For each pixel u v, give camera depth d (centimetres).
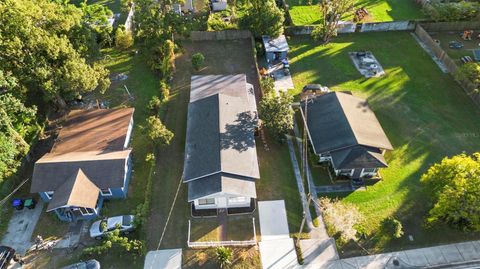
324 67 6053
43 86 4491
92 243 3753
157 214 3981
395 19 7188
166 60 5694
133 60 6191
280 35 6341
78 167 3997
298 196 4156
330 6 6288
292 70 5991
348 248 3688
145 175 4394
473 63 5453
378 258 3609
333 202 4044
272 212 4000
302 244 3722
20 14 4028
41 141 4788
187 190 4219
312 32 6581
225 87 5225
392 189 4200
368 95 5484
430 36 6688
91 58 5250
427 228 3825
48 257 3650
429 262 3572
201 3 7800
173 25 5988
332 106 4797
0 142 3812
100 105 5303
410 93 5509
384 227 3662
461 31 6850
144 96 5478
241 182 3922
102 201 4088
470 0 7125
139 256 3631
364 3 7750
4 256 3519
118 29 6194
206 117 4647
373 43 6600
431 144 4709
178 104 5328
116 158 4078
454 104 5309
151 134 4381
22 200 4034
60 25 4591
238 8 7594
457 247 3684
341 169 4131
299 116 5147
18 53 4147
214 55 6350
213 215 3975
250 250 3675
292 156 4603
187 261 3603
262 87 5331
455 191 3472
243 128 4534
